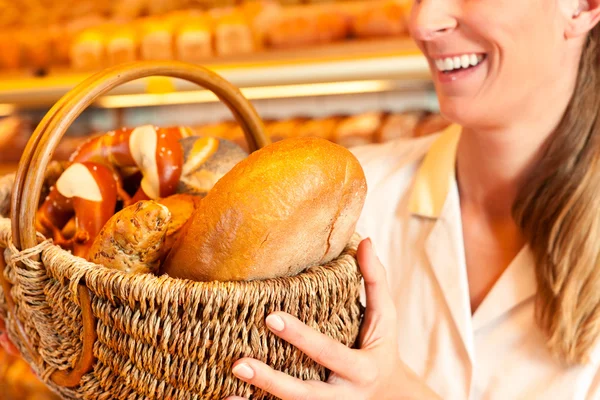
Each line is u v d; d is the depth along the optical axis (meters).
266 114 2.28
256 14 1.88
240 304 0.52
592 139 0.86
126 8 2.21
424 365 0.97
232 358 0.53
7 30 2.29
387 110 2.12
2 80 1.99
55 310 0.60
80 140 2.12
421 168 1.07
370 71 1.65
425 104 2.09
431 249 0.99
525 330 0.92
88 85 0.61
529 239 0.90
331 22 1.78
